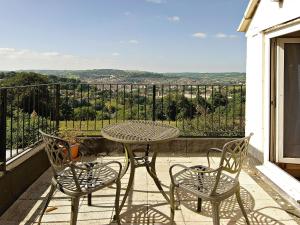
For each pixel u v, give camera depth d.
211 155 4.83
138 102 5.02
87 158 4.69
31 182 3.47
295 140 3.73
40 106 4.07
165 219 2.60
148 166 2.90
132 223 2.53
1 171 2.74
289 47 3.65
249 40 4.38
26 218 2.61
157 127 3.15
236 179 2.32
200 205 2.74
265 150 3.81
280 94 3.68
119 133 2.81
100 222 2.54
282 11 3.21
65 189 2.17
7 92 2.95
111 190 3.28
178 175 2.50
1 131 2.75
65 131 4.52
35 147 3.62
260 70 3.94
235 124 4.98
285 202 2.98
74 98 4.96
